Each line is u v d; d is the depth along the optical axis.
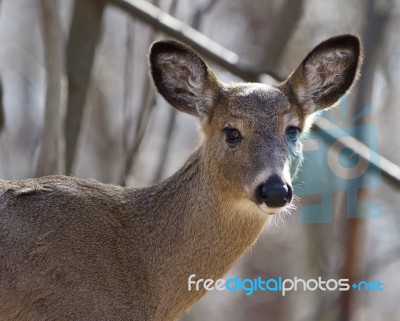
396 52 23.73
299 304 27.38
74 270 10.81
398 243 25.59
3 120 15.20
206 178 11.23
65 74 15.72
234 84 11.66
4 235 10.72
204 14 18.22
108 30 27.97
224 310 27.72
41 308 10.71
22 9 29.70
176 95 11.73
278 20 18.73
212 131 11.34
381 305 27.00
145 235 11.28
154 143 25.83
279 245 27.61
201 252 11.25
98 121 26.98
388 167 15.38
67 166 15.64
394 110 24.88
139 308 11.05
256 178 10.73
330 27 23.56
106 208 11.25
